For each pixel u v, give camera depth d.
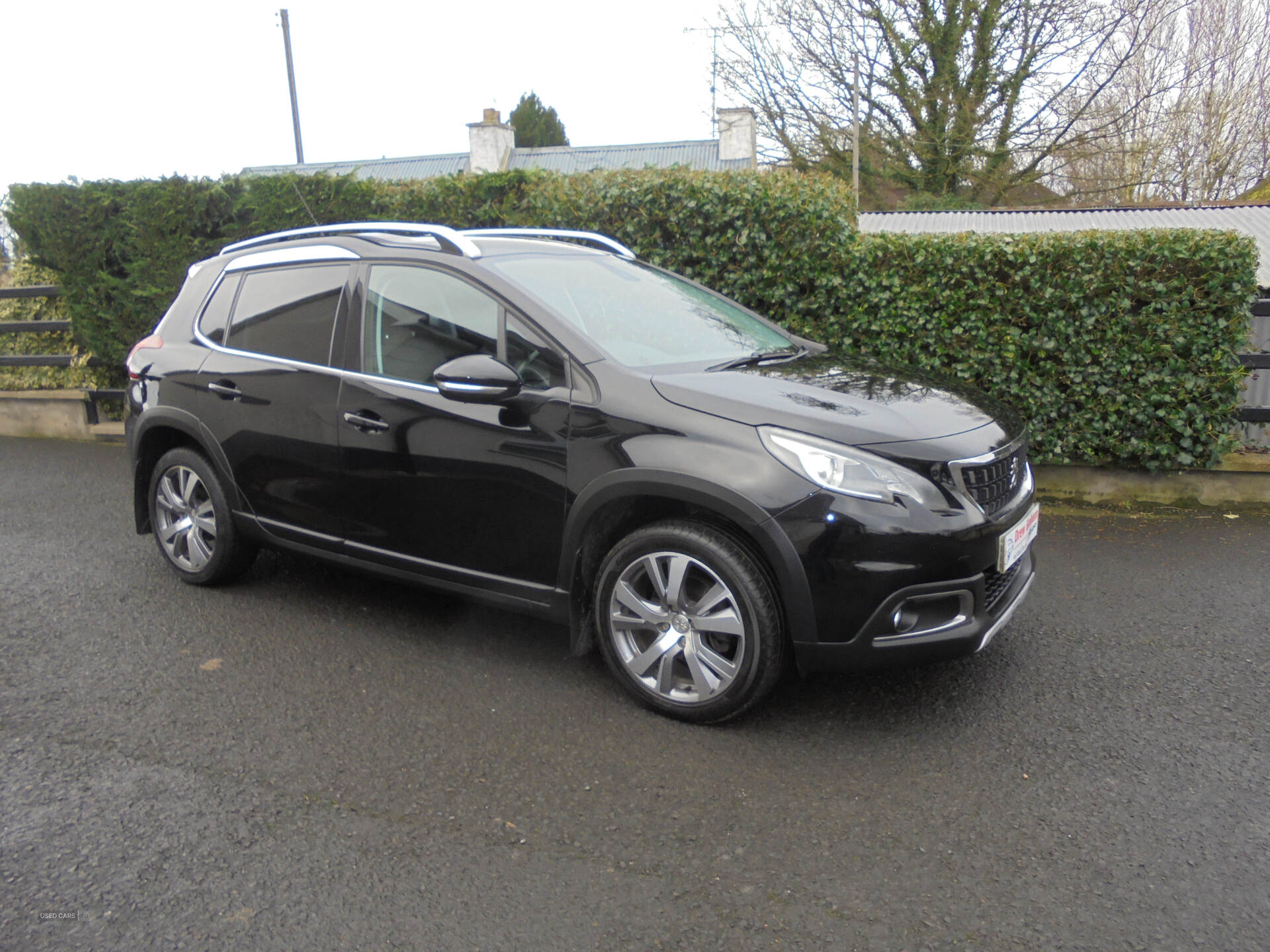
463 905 2.37
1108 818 2.73
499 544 3.55
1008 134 27.95
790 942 2.23
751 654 3.10
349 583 4.73
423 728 3.26
